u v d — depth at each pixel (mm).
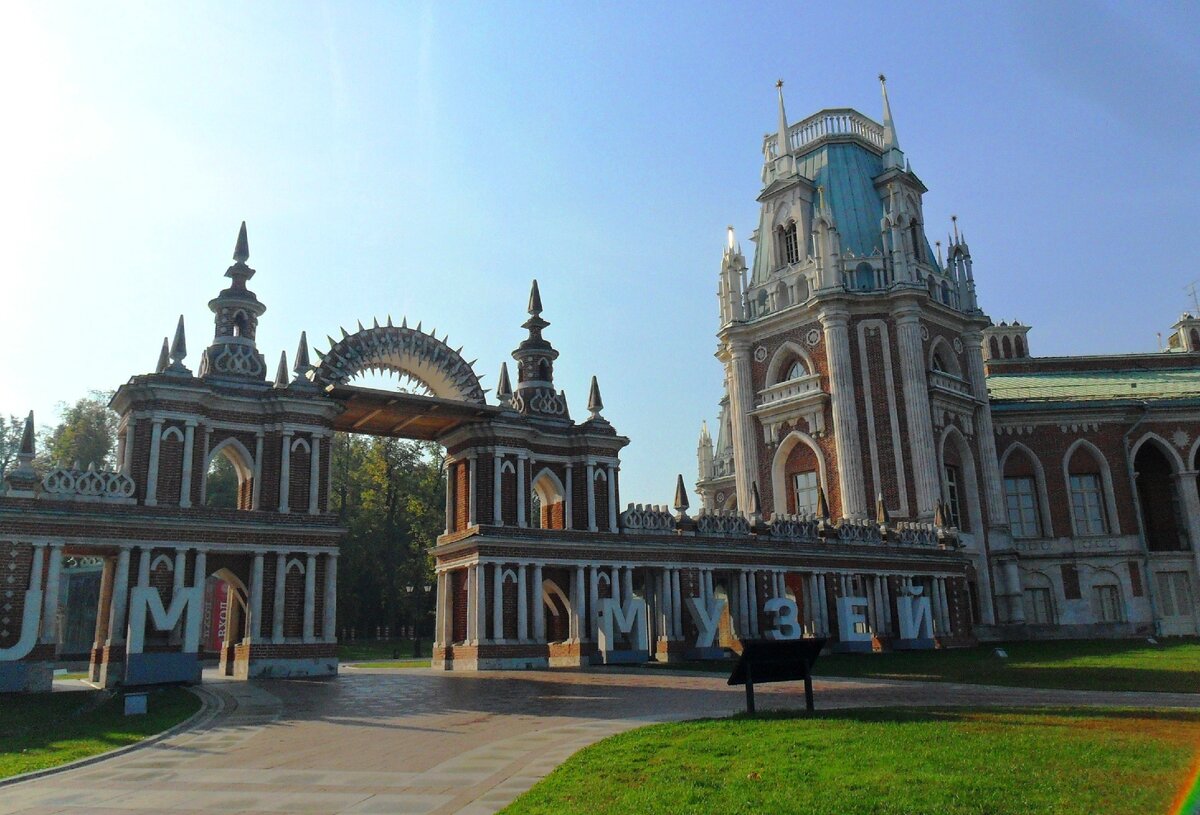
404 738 18406
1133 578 66250
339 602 79062
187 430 35656
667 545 45125
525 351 49312
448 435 46688
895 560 52625
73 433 86438
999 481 63656
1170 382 73938
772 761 13188
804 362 63125
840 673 33531
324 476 38406
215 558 35094
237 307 39594
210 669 42781
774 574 48094
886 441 58406
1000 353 83250
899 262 60625
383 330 42062
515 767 14555
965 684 27609
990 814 9859
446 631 43750
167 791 13578
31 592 30703
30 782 14914
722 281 69312
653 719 19766
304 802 12445
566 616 45750
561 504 47375
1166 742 14062
